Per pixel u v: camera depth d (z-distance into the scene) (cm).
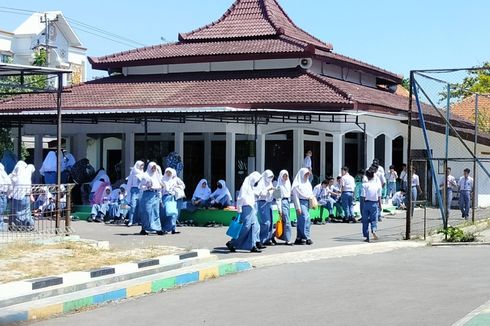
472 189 2467
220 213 2258
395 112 2978
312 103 2627
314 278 1254
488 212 2870
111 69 3341
